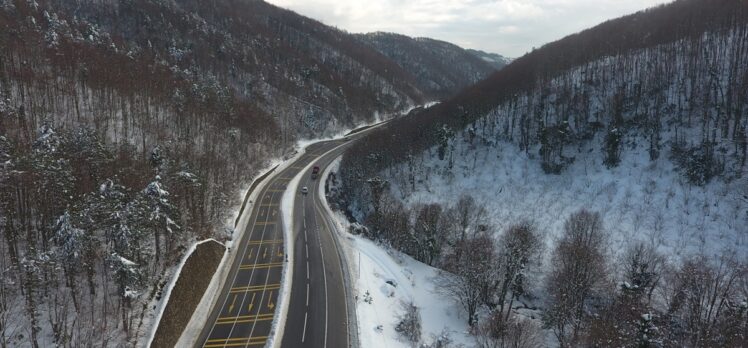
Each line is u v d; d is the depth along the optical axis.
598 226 82.94
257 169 117.06
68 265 47.72
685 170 92.75
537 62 168.38
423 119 154.50
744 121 92.56
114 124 97.56
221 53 198.12
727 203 83.00
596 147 109.12
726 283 64.62
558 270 69.94
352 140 171.88
